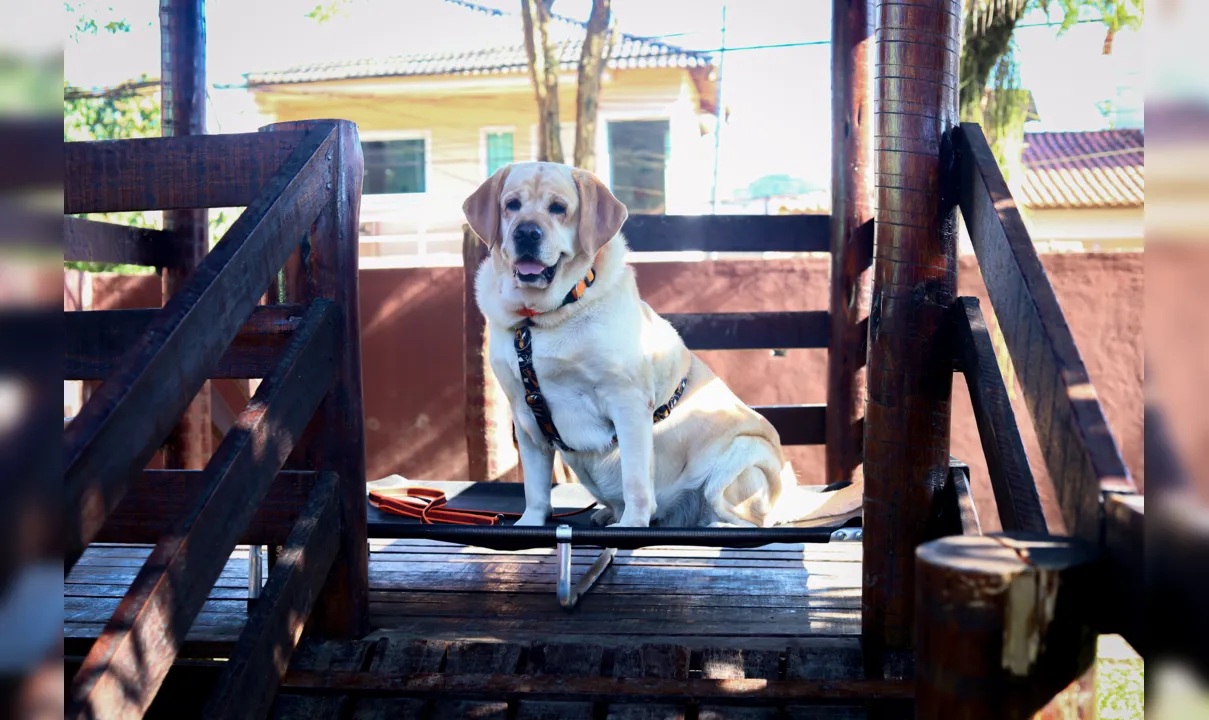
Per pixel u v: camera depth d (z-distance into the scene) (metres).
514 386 3.25
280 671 2.04
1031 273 1.73
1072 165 15.15
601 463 3.35
